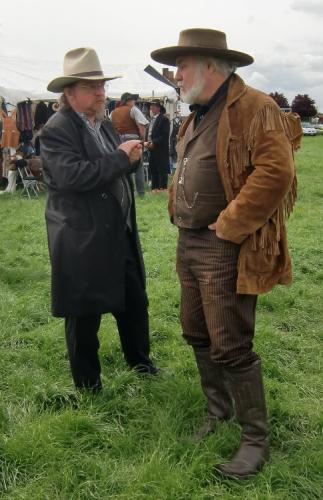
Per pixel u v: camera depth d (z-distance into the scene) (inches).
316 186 527.8
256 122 95.0
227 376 107.8
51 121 117.3
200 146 102.4
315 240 300.4
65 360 153.6
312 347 166.2
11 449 108.3
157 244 288.7
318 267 251.3
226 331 104.1
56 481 102.6
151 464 103.9
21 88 500.4
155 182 479.8
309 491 100.8
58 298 118.4
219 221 98.3
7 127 488.4
